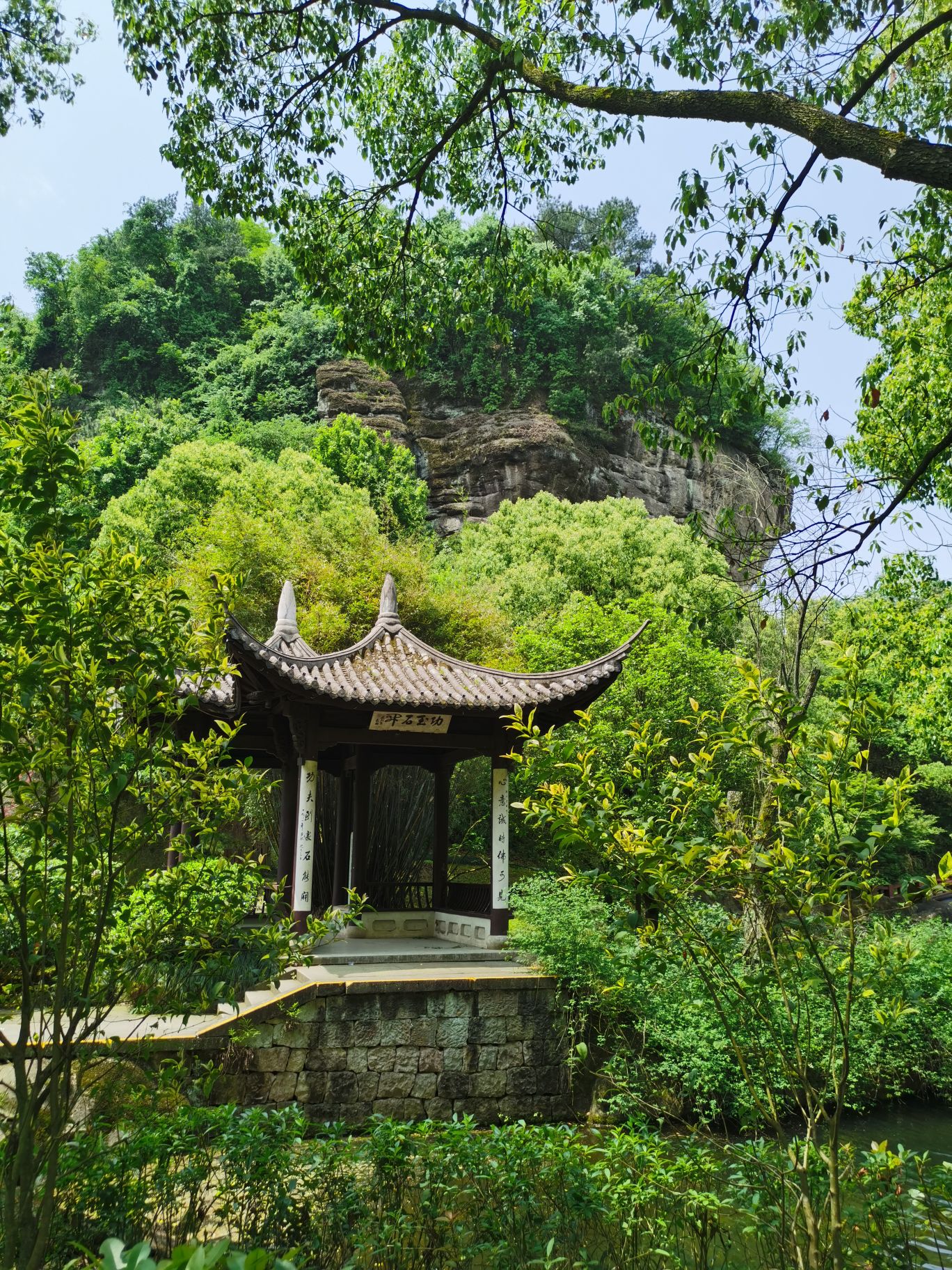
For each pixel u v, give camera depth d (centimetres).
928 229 912
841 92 742
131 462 4328
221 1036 904
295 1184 559
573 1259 531
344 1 884
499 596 3038
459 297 1082
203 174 988
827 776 451
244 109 964
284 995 964
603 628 2484
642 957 523
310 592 2428
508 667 2425
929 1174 685
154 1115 566
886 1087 1151
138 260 6619
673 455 5453
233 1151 543
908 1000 1141
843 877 420
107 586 403
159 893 453
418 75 1019
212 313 6519
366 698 1209
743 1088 885
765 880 432
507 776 1316
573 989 1071
